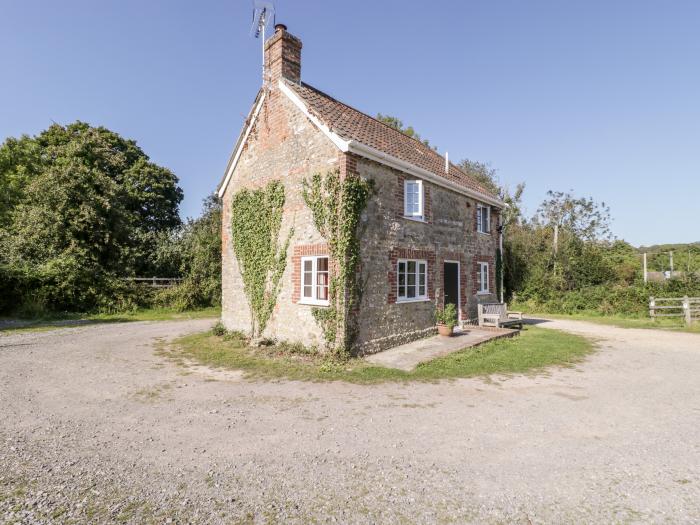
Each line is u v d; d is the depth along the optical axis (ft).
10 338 44.42
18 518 11.04
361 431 17.67
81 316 64.49
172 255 91.71
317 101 39.75
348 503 11.91
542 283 77.36
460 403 21.59
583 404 21.39
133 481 13.26
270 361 32.09
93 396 23.20
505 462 14.62
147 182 115.44
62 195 72.64
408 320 38.83
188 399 22.58
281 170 38.65
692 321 54.54
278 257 38.45
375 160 35.19
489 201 55.11
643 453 15.38
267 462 14.69
